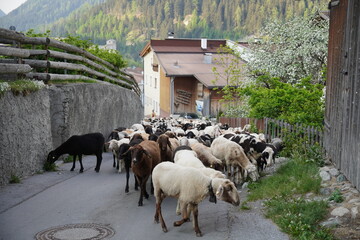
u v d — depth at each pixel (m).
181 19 186.88
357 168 8.62
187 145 11.96
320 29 24.11
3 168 10.84
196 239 7.59
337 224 7.46
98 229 8.07
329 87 12.56
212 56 44.75
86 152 13.15
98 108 18.73
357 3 9.14
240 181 11.64
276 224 7.96
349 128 9.42
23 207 9.27
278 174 11.37
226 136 14.73
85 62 18.59
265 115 19.22
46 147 13.49
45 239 7.49
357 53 8.94
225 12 158.62
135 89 33.59
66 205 9.54
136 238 7.65
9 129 11.16
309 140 13.32
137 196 10.49
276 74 24.83
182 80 41.19
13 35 12.68
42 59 15.98
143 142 10.88
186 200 7.80
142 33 183.38
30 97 12.60
